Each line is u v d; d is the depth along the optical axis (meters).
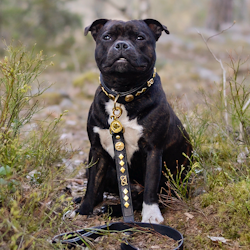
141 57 2.71
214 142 3.85
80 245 2.35
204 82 9.98
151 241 2.48
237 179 3.00
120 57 2.64
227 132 3.73
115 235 2.53
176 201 2.92
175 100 4.11
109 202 3.24
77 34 14.66
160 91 2.88
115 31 2.76
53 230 2.41
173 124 3.06
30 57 2.88
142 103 2.77
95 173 2.98
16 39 12.00
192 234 2.53
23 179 2.41
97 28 3.04
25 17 12.86
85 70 11.60
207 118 3.86
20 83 2.71
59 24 13.23
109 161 3.01
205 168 3.18
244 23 28.38
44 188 2.34
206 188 3.00
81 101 8.16
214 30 21.34
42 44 12.67
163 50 15.57
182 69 11.73
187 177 2.84
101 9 21.36
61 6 13.63
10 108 2.66
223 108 3.80
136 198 3.16
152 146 2.81
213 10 21.34
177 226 2.65
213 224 2.57
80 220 2.81
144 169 2.94
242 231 2.43
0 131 2.59
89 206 2.90
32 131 3.00
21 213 2.22
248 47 16.45
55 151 3.10
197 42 17.27
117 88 2.79
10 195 2.36
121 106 2.79
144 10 12.78
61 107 7.34
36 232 2.19
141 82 2.77
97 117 2.88
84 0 21.28
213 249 2.34
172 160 3.15
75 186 3.52
